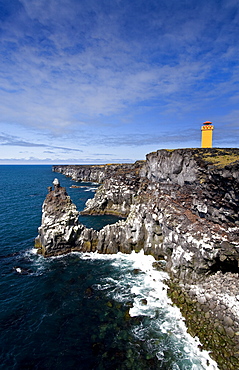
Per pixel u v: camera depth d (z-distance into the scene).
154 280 30.48
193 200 32.28
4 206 73.25
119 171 81.44
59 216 38.53
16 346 20.36
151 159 49.06
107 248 39.38
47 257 37.41
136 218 40.28
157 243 36.75
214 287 24.52
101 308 25.16
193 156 33.53
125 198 67.81
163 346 20.00
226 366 17.55
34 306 25.56
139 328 22.12
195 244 27.33
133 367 18.28
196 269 27.03
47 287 29.16
